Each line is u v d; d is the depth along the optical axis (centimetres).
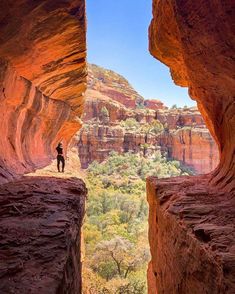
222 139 1192
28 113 1789
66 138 3875
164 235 969
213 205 841
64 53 1298
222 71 823
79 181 1481
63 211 821
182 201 930
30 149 2019
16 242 568
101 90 14738
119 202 5312
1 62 1106
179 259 739
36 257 512
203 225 676
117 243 3011
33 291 400
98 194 5653
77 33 1148
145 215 4828
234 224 669
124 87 16838
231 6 625
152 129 10894
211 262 529
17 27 962
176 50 1175
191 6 742
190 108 11381
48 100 1991
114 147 10019
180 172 8275
